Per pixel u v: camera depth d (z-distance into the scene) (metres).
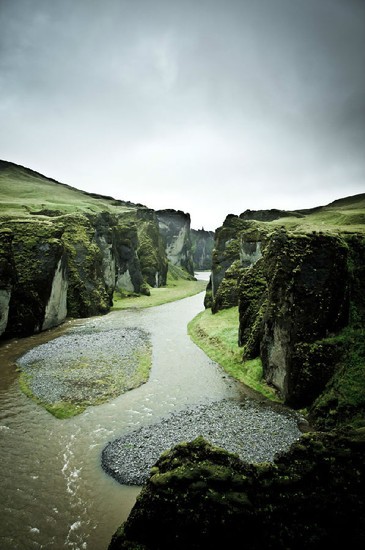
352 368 24.16
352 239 30.55
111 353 39.22
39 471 19.12
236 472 12.60
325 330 26.12
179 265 156.12
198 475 12.57
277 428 23.20
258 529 11.27
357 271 28.66
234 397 28.50
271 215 116.88
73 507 16.66
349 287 27.59
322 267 26.78
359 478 11.70
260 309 34.69
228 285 55.06
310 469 12.26
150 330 50.78
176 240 155.12
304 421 24.14
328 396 23.80
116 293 81.00
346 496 11.43
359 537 10.63
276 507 11.57
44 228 52.19
